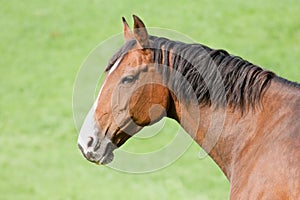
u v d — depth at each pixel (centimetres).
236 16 2609
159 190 1576
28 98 2180
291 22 2556
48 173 1705
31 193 1595
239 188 616
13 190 1614
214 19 2588
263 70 629
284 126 599
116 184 1628
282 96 614
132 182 1638
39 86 2252
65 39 2539
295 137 587
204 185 1588
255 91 622
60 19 2673
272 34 2483
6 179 1677
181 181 1616
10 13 2747
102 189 1600
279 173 582
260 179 595
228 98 627
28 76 2323
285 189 575
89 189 1605
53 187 1623
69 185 1636
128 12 2669
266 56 2323
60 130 1959
